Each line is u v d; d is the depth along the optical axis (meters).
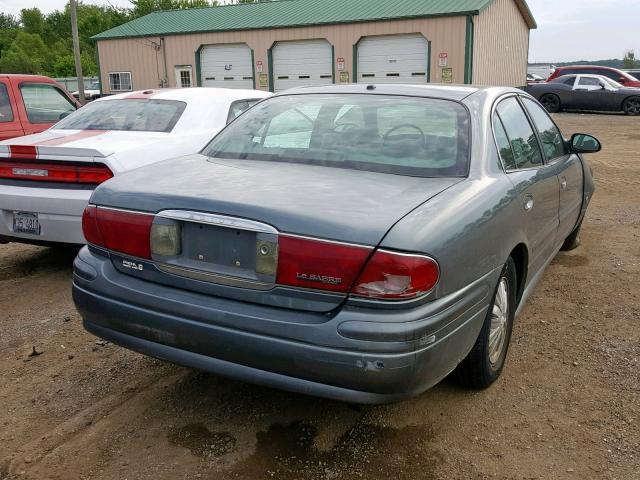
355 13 24.25
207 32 26.52
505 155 3.37
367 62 23.92
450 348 2.48
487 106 3.42
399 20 22.75
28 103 7.85
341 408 3.10
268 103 3.84
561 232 4.52
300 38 24.80
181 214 2.57
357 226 2.30
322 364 2.31
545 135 4.30
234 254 2.49
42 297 4.70
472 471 2.63
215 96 6.17
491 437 2.87
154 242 2.66
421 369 2.33
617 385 3.33
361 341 2.25
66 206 4.60
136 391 3.27
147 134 5.37
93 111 5.94
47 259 5.69
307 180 2.80
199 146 5.37
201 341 2.52
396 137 3.18
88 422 2.97
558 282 4.94
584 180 5.12
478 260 2.64
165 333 2.62
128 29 29.08
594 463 2.68
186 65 27.59
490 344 3.16
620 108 22.94
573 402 3.17
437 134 3.15
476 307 2.67
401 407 3.11
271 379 2.43
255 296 2.44
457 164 2.98
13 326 4.14
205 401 3.16
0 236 4.96
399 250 2.25
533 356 3.68
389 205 2.48
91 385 3.34
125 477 2.58
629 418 3.01
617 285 4.85
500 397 3.22
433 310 2.33
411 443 2.82
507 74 27.00
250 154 3.36
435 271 2.32
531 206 3.41
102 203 2.84
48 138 5.12
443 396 3.22
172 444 2.80
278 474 2.60
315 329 2.31
